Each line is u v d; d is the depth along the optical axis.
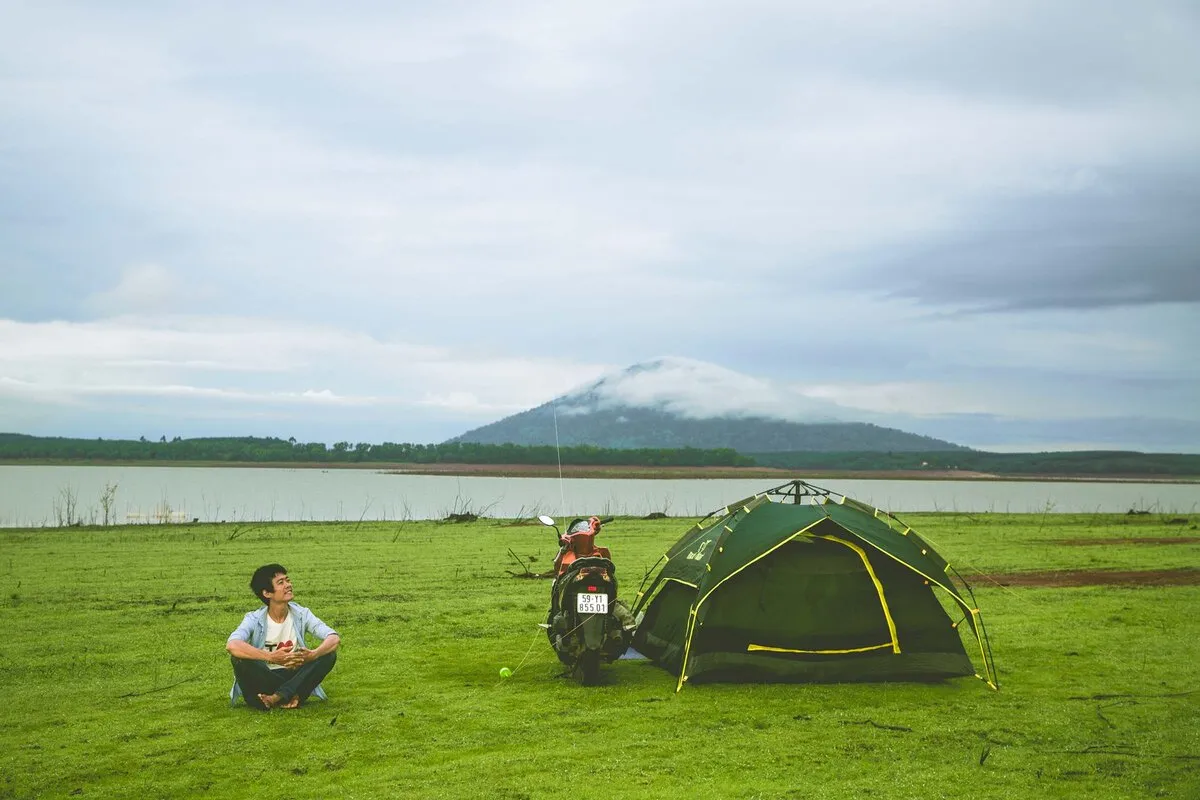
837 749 6.54
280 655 7.55
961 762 6.25
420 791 5.66
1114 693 8.25
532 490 74.75
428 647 10.23
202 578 15.34
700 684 8.59
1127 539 23.41
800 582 8.87
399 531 25.27
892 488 104.94
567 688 8.42
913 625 8.88
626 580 15.66
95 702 7.81
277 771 6.05
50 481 79.62
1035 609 12.81
